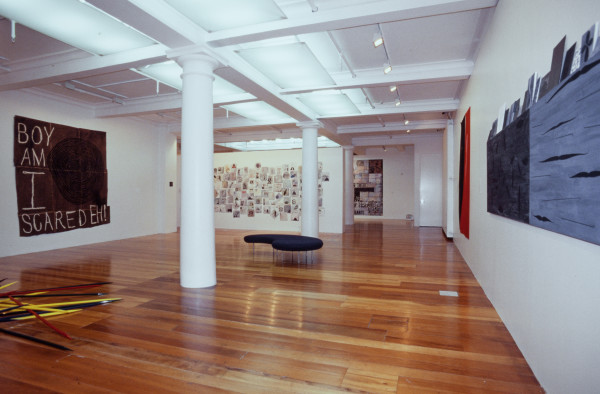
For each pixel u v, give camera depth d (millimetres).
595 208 1642
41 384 2609
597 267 1688
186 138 5059
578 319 1900
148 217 11305
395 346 3238
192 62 4977
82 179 9117
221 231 12586
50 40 5438
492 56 4434
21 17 4234
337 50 5910
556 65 2209
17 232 7695
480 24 4973
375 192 18688
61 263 6855
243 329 3633
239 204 13414
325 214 12414
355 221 16641
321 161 12508
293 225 12680
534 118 2557
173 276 5836
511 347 3191
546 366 2414
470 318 3934
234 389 2545
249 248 8781
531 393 2461
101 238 9672
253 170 13227
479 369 2809
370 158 18766
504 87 3699
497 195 3852
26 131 7820
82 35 4773
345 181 15047
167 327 3680
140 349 3178
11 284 5316
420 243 9633
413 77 6547
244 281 5535
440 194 13984
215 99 7789
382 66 6551
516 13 3281
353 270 6336
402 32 5273
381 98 8797
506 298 3611
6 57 6000
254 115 9617
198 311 4160
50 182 8336
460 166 7957
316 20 4344
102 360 2980
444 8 4039
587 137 1726
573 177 1889
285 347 3221
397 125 11594
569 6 2043
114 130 10078
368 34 5336
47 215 8281
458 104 8758
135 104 8898
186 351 3139
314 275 5949
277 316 4004
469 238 6457
